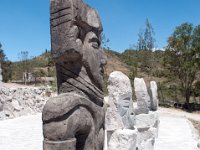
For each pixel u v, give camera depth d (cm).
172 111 2828
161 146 1273
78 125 498
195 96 3403
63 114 473
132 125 842
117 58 5909
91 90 552
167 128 1814
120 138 762
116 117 779
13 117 1933
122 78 806
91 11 571
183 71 3108
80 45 518
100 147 586
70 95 500
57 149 467
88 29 560
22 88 2134
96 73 560
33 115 2059
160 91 3600
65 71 539
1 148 1133
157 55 4444
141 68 4600
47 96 2419
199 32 3047
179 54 3091
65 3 508
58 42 514
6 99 1938
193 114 2805
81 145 538
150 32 4447
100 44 602
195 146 1294
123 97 797
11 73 4553
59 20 512
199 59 2977
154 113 1237
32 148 1142
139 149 1102
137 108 1199
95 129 565
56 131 471
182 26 3077
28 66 4944
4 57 4203
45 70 4981
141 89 1222
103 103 604
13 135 1388
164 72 3672
